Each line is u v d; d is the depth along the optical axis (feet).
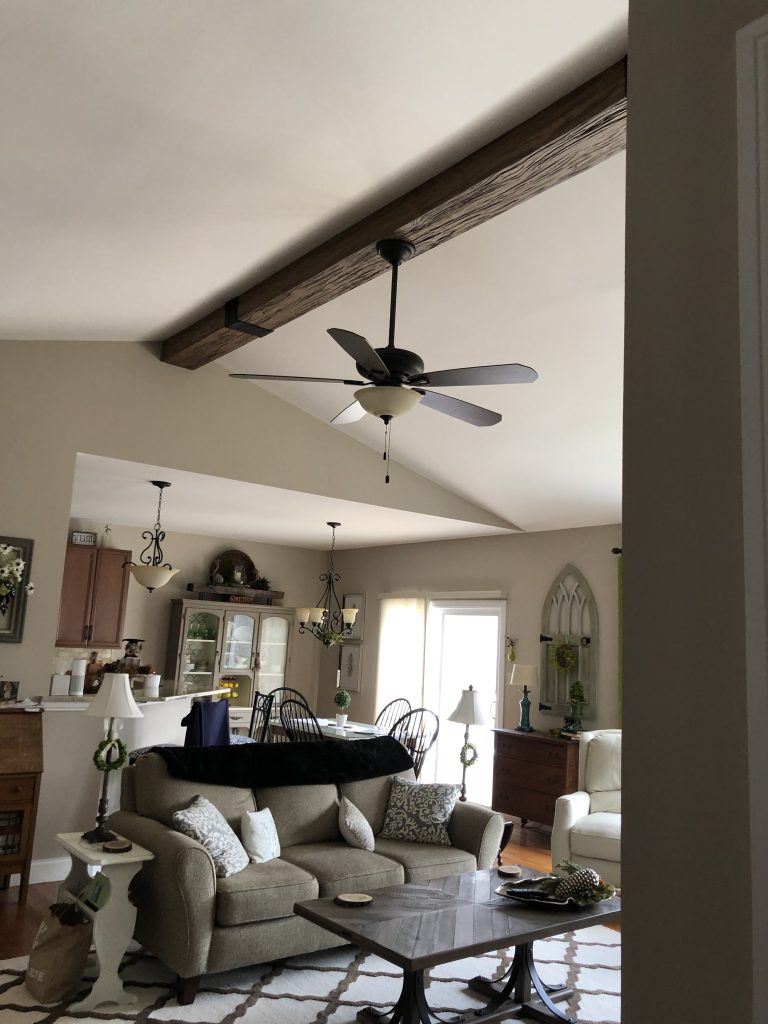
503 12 7.10
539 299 13.34
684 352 3.06
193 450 18.11
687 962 2.71
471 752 19.51
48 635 15.85
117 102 7.38
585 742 18.02
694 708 2.83
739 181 2.87
